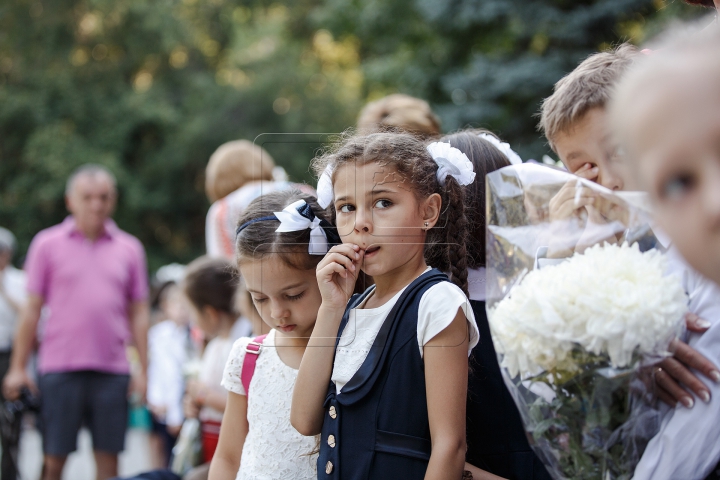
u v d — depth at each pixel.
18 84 17.14
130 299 5.79
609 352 1.37
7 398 5.55
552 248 1.51
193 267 3.74
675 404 1.47
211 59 19.14
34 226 16.69
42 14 17.28
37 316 5.59
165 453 6.02
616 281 1.38
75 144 16.45
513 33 10.44
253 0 19.39
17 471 5.51
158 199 16.80
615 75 1.79
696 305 1.47
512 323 1.45
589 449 1.45
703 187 0.74
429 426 1.63
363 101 14.69
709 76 0.74
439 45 12.05
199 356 4.38
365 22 13.88
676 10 6.42
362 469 1.63
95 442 5.52
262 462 1.99
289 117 16.22
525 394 1.50
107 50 17.86
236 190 3.75
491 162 2.07
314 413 1.76
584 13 9.43
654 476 1.44
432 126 3.36
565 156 1.88
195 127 16.47
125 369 5.60
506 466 1.88
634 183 0.83
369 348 1.70
